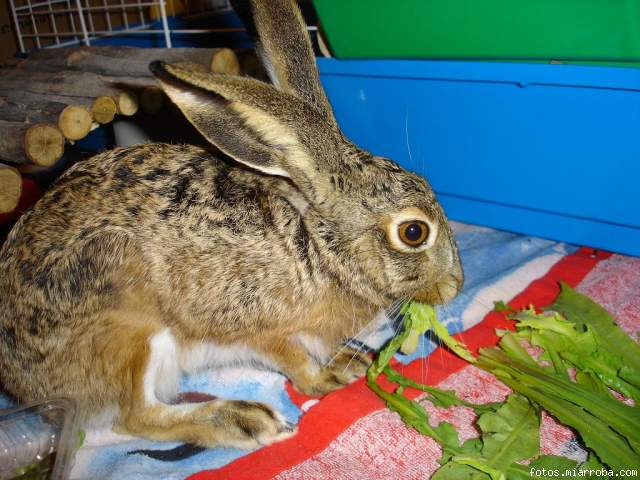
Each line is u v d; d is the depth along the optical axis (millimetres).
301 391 364
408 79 489
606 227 468
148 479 298
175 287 317
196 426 323
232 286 321
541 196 479
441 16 450
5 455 288
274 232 321
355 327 361
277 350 352
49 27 820
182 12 870
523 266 472
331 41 513
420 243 323
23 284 306
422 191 326
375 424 322
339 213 319
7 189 392
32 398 322
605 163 440
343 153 317
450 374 362
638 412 302
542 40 427
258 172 325
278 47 336
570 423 303
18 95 513
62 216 309
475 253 499
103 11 838
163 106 521
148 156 326
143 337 323
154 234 309
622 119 418
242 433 320
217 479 296
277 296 328
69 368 314
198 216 313
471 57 465
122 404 328
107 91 485
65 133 451
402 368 369
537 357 374
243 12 345
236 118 275
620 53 411
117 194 312
